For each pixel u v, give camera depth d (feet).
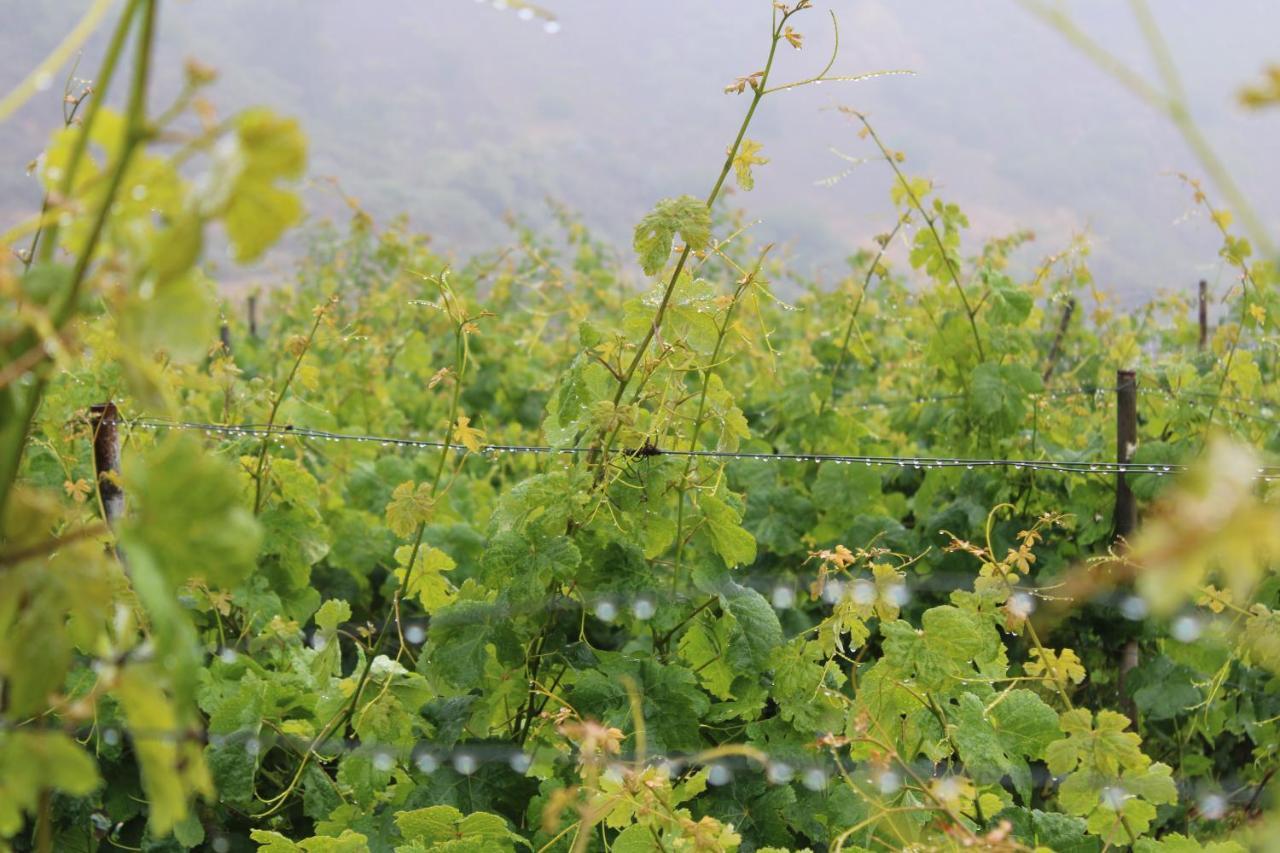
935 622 6.88
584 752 6.20
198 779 2.77
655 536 9.36
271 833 7.42
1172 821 11.76
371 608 14.82
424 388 25.36
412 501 9.30
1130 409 13.25
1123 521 13.30
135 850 9.64
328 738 9.25
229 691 9.77
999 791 7.70
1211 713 12.28
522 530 9.05
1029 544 7.57
